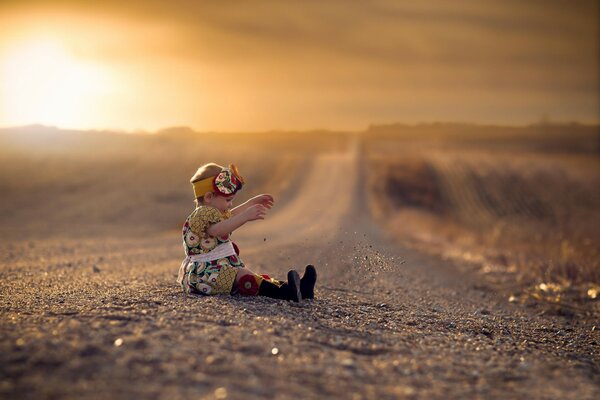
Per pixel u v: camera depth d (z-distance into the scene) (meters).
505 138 131.00
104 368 3.17
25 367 3.12
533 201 54.56
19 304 5.28
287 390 3.11
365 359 3.88
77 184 44.00
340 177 64.44
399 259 9.08
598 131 148.25
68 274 9.27
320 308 5.42
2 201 34.25
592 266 11.74
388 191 57.56
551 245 17.55
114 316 4.30
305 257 11.59
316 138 115.19
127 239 20.86
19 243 16.62
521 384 3.70
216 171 5.54
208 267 5.47
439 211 50.53
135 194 41.22
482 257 15.15
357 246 6.87
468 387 3.54
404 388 3.37
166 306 4.79
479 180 64.00
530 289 10.12
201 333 3.94
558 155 95.00
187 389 2.98
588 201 54.09
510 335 5.67
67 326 3.93
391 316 5.71
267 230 24.88
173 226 29.62
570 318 7.80
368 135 132.62
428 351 4.30
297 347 3.88
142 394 2.88
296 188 56.47
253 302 5.21
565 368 4.30
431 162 77.25
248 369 3.34
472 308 7.75
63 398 2.79
